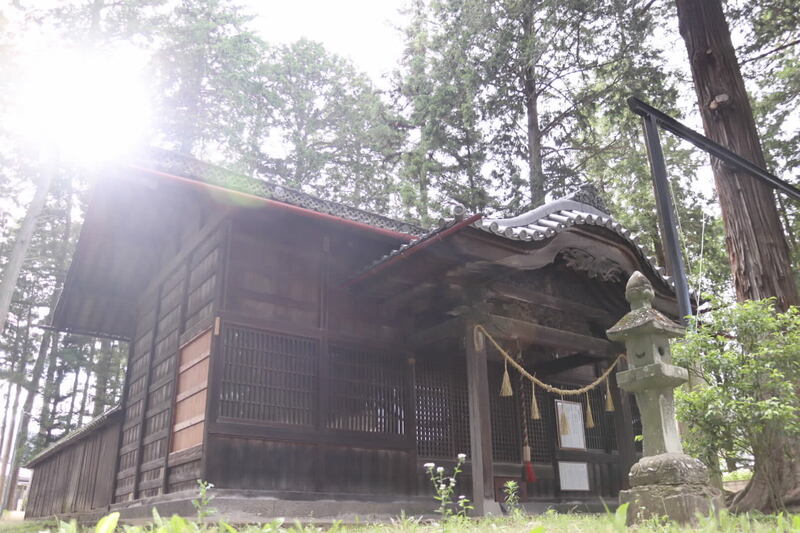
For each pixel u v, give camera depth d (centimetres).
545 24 1805
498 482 1169
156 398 1135
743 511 780
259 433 901
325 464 957
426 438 1093
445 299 1047
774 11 1634
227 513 816
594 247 1093
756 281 972
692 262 2344
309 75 2933
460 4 2244
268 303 985
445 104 2378
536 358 1306
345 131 2900
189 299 1072
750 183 1021
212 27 2478
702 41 1118
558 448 1280
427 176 2538
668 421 519
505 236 912
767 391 672
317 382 988
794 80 2059
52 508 1884
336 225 1012
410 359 1105
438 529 496
